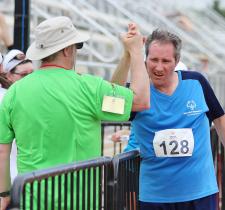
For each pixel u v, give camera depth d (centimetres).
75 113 694
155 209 855
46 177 614
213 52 3769
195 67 3272
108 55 2727
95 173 709
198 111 836
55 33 698
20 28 1244
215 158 1105
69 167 652
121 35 750
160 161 838
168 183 840
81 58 2494
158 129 831
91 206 709
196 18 4344
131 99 713
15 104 701
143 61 739
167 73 807
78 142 696
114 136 1233
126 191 811
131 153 822
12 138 721
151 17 3484
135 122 843
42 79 701
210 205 856
